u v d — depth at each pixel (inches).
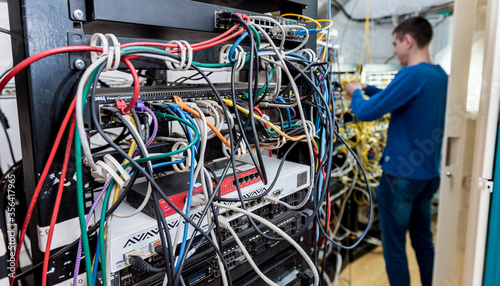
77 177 16.0
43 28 17.0
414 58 62.9
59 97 17.9
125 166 19.2
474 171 45.6
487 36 42.6
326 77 30.9
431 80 56.7
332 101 30.8
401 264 66.9
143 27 25.0
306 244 36.6
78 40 18.2
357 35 74.4
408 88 56.8
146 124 19.7
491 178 44.0
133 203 25.3
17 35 17.5
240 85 32.7
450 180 52.2
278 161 35.4
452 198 52.1
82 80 15.6
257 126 26.2
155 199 18.3
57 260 19.1
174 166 21.6
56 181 18.5
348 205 79.4
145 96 21.9
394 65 73.5
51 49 15.7
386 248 68.7
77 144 15.8
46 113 17.6
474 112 47.5
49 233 17.1
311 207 35.0
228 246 27.4
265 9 35.7
